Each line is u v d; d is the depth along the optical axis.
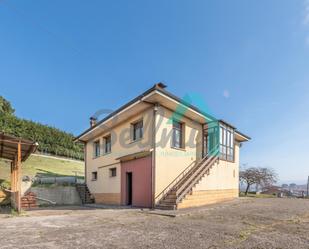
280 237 6.36
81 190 21.33
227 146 17.86
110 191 18.03
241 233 6.79
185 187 13.43
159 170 13.97
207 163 15.42
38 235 6.68
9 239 6.25
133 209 12.98
